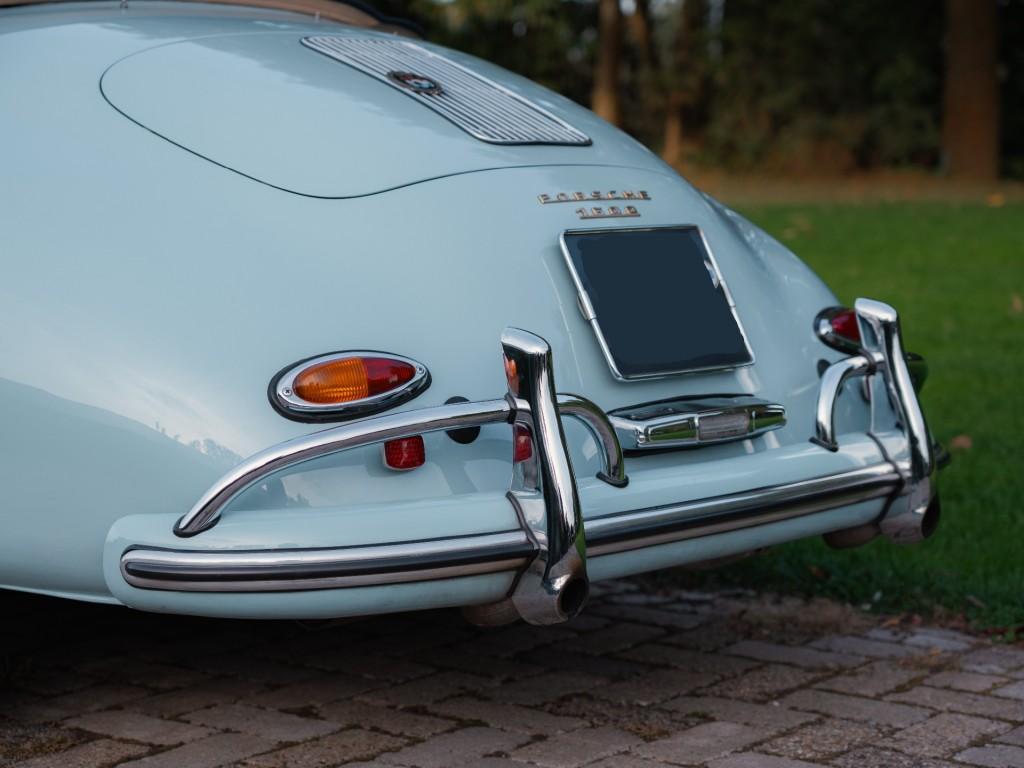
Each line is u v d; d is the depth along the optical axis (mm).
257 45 3152
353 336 2520
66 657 3322
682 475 2676
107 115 2820
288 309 2518
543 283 2766
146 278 2547
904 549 4082
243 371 2439
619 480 2588
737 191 21094
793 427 2975
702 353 2875
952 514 4406
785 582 3895
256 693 3076
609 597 3867
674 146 25234
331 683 3146
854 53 24078
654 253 2957
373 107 2965
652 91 24984
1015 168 22594
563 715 2934
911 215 14945
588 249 2857
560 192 2936
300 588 2283
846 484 2859
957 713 2941
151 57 2986
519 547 2393
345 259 2613
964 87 22016
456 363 2582
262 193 2688
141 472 2428
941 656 3340
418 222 2723
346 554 2281
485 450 2531
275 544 2279
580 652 3387
